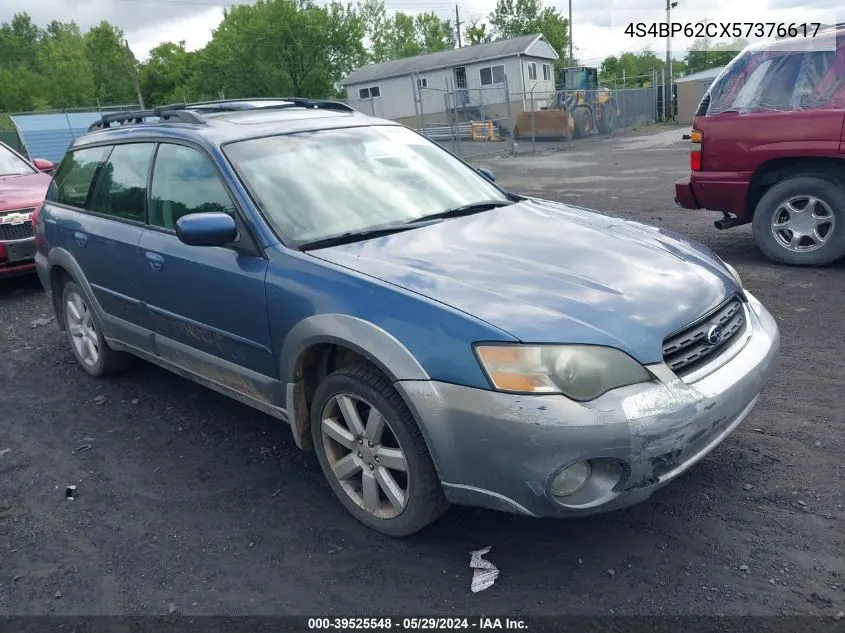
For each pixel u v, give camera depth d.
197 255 3.61
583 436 2.42
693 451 2.65
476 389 2.53
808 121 6.12
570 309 2.65
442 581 2.78
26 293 7.89
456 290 2.79
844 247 6.25
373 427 2.95
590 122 30.88
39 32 96.31
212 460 3.88
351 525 3.19
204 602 2.76
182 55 74.00
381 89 40.81
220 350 3.66
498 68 36.75
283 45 51.59
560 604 2.60
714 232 8.42
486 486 2.59
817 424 3.71
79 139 5.18
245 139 3.78
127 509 3.46
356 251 3.21
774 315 5.37
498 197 4.18
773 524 2.95
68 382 5.16
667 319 2.71
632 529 2.99
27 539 3.27
